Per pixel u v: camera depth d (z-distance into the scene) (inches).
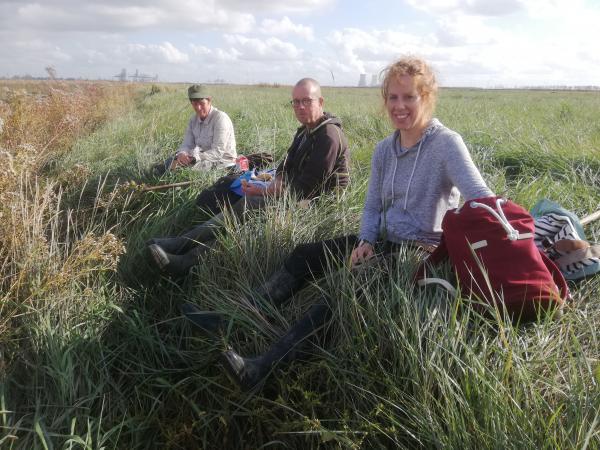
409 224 113.2
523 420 72.2
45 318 103.0
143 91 1199.6
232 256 128.2
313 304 107.1
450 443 71.9
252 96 867.4
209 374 106.0
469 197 100.3
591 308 102.9
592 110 554.3
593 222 132.6
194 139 246.7
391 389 84.0
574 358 87.0
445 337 85.1
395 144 116.8
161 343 109.8
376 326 92.7
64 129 320.2
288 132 323.6
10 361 96.7
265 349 103.3
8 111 238.2
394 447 81.3
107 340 111.5
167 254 132.0
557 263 105.1
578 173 198.1
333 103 646.5
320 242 115.6
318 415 89.4
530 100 941.8
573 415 72.4
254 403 92.4
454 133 107.6
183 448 90.5
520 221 92.4
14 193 115.2
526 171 212.5
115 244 113.9
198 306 118.2
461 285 93.6
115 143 311.6
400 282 98.9
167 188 189.8
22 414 89.0
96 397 95.4
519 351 84.8
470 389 78.1
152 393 101.7
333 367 91.7
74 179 203.8
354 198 162.1
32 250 111.3
